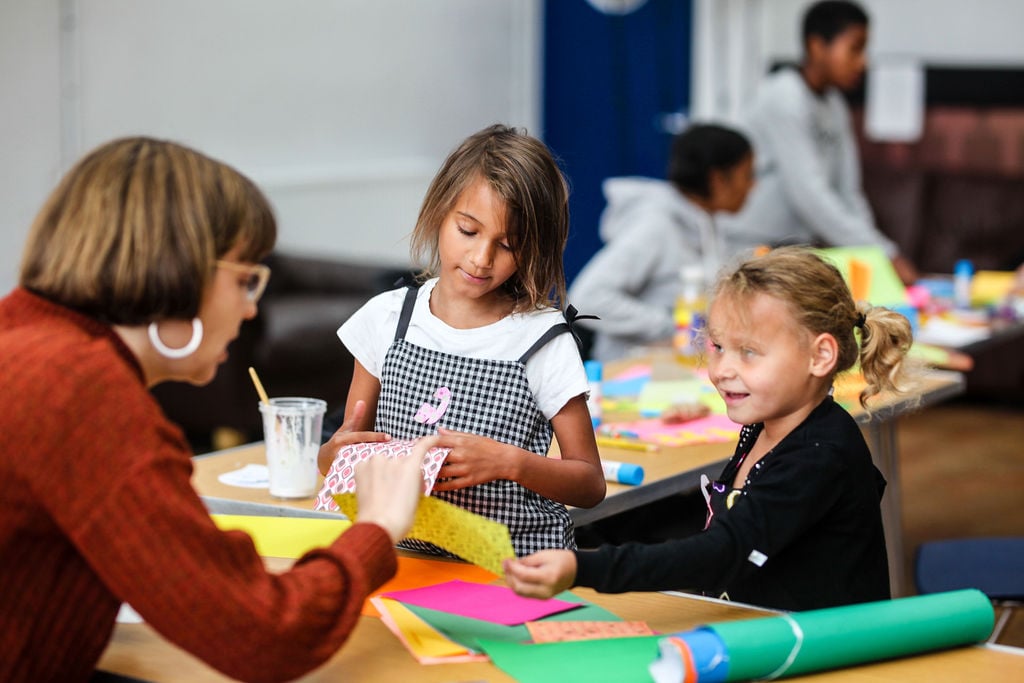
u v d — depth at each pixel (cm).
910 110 633
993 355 559
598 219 687
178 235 114
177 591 107
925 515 427
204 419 455
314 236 573
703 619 145
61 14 466
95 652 118
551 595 128
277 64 552
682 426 251
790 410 152
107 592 116
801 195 445
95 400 108
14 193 458
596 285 358
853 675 130
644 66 670
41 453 106
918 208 601
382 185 607
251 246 121
